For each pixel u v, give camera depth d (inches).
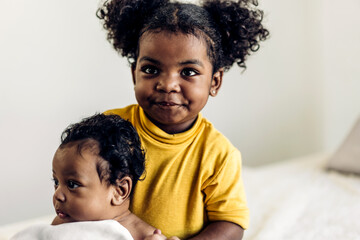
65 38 58.0
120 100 64.2
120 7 30.5
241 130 79.7
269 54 80.7
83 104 60.9
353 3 79.9
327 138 88.2
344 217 47.4
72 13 58.0
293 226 45.6
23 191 58.6
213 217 29.7
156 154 28.4
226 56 31.0
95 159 25.4
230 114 77.4
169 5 28.4
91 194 25.5
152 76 25.7
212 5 29.9
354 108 83.0
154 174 28.4
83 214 25.7
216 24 29.3
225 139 29.7
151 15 28.3
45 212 61.1
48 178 60.4
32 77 56.3
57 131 59.5
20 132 56.8
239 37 30.8
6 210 57.6
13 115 55.8
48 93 57.9
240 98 78.5
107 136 26.0
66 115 59.8
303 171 64.4
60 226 26.1
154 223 28.2
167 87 25.0
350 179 59.7
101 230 25.4
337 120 86.0
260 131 82.8
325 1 84.2
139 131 29.0
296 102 87.7
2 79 54.2
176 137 28.1
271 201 52.3
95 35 60.3
